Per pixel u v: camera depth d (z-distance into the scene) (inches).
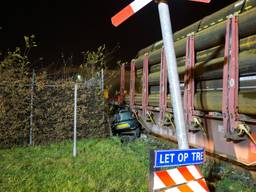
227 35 178.4
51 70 330.6
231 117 171.5
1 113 298.0
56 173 212.2
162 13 125.7
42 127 316.8
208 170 207.8
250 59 159.0
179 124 126.0
